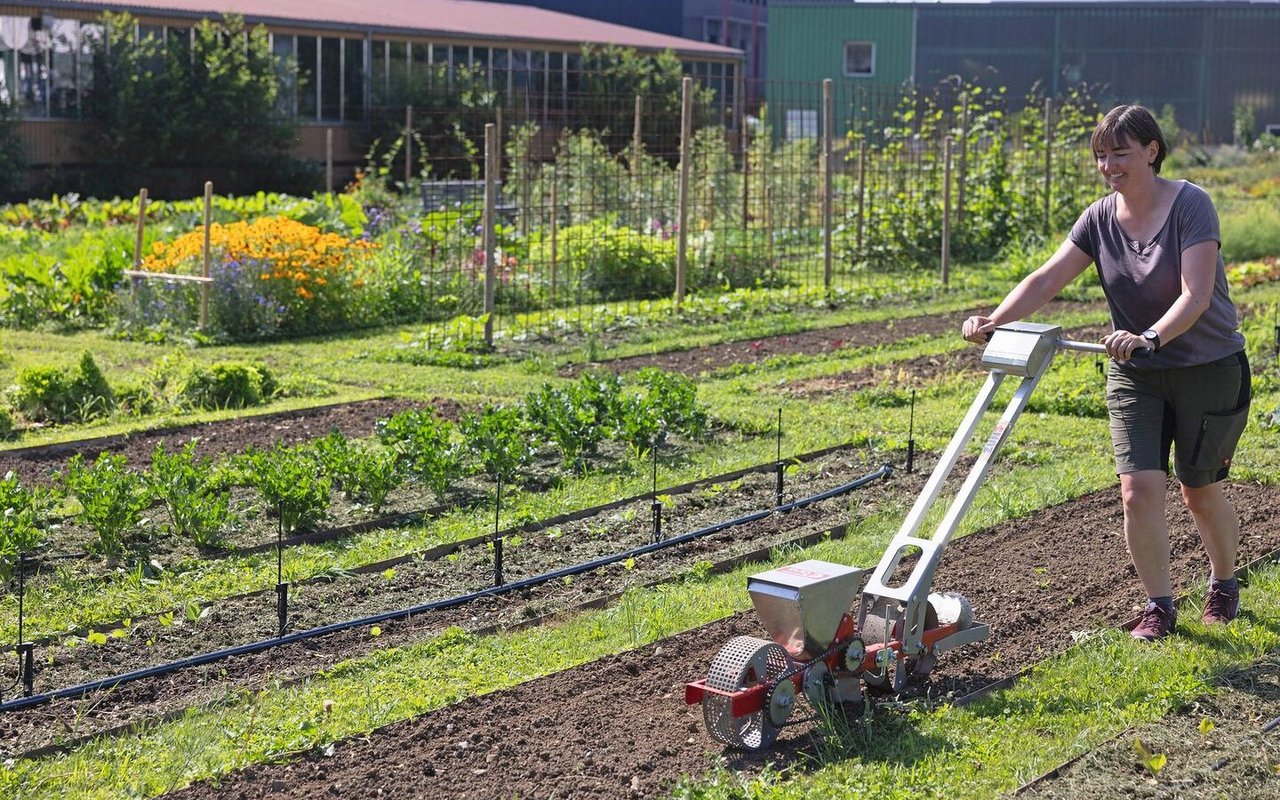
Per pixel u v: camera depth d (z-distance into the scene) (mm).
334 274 15250
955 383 11336
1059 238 22219
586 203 19938
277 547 7129
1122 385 5461
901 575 6496
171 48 31031
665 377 9938
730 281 18375
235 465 8672
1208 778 4312
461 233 17422
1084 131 24250
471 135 33188
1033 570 6477
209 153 31781
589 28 45125
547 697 5086
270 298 14820
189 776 4512
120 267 15766
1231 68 51812
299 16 33562
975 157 22828
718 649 5547
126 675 5484
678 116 35156
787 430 9820
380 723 4902
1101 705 4859
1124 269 5312
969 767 4375
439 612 6289
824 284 17875
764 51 65375
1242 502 7645
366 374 12414
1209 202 5156
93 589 6523
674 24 59688
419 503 8008
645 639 5707
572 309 16281
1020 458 8875
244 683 5473
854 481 8414
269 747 4668
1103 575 6387
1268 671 5133
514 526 7500
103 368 12609
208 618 6188
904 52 52406
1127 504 5426
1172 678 5043
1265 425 9414
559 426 8797
